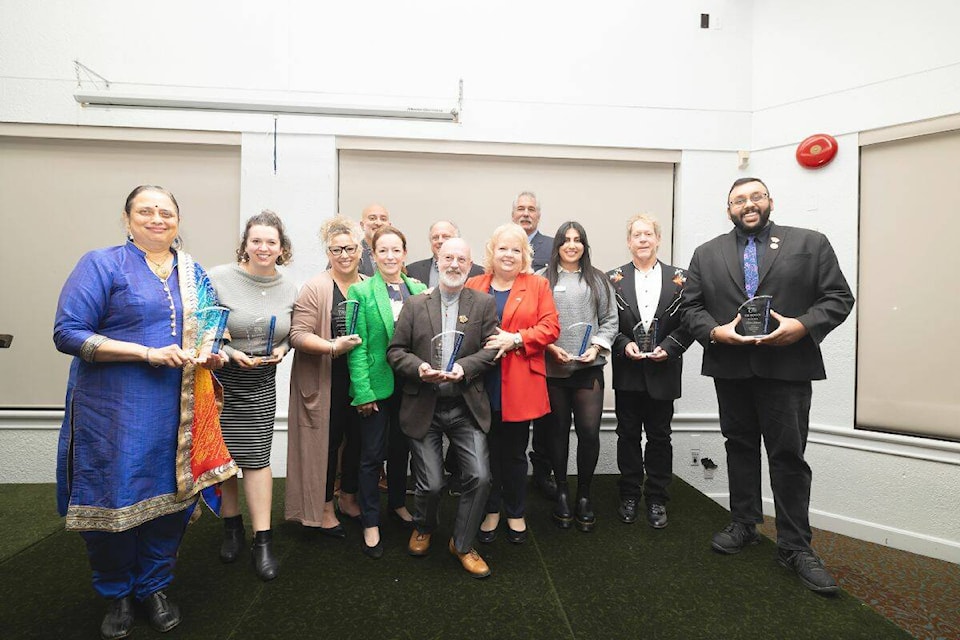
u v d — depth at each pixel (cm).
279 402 304
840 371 280
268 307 192
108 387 140
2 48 287
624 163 321
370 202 311
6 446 293
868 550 257
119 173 302
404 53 302
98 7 289
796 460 192
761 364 191
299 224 303
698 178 316
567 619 162
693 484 316
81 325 136
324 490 202
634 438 242
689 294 214
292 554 203
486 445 190
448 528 230
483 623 159
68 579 185
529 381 198
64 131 292
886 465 265
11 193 296
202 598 171
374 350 198
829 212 284
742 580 187
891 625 160
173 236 156
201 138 298
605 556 204
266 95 297
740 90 314
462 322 186
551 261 233
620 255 323
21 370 298
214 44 295
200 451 158
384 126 303
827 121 284
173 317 151
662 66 312
